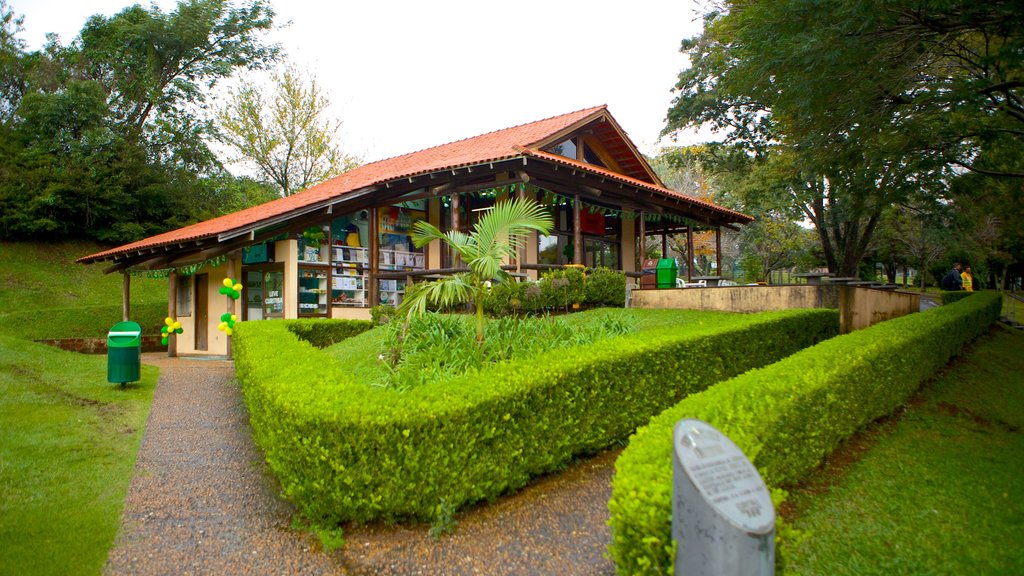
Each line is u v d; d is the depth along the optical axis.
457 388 4.20
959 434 5.82
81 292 24.25
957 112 8.45
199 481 4.71
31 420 6.03
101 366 9.71
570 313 10.62
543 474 4.67
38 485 4.39
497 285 9.86
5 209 25.59
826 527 3.69
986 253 26.86
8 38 31.03
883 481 4.47
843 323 9.23
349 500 3.66
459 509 4.06
